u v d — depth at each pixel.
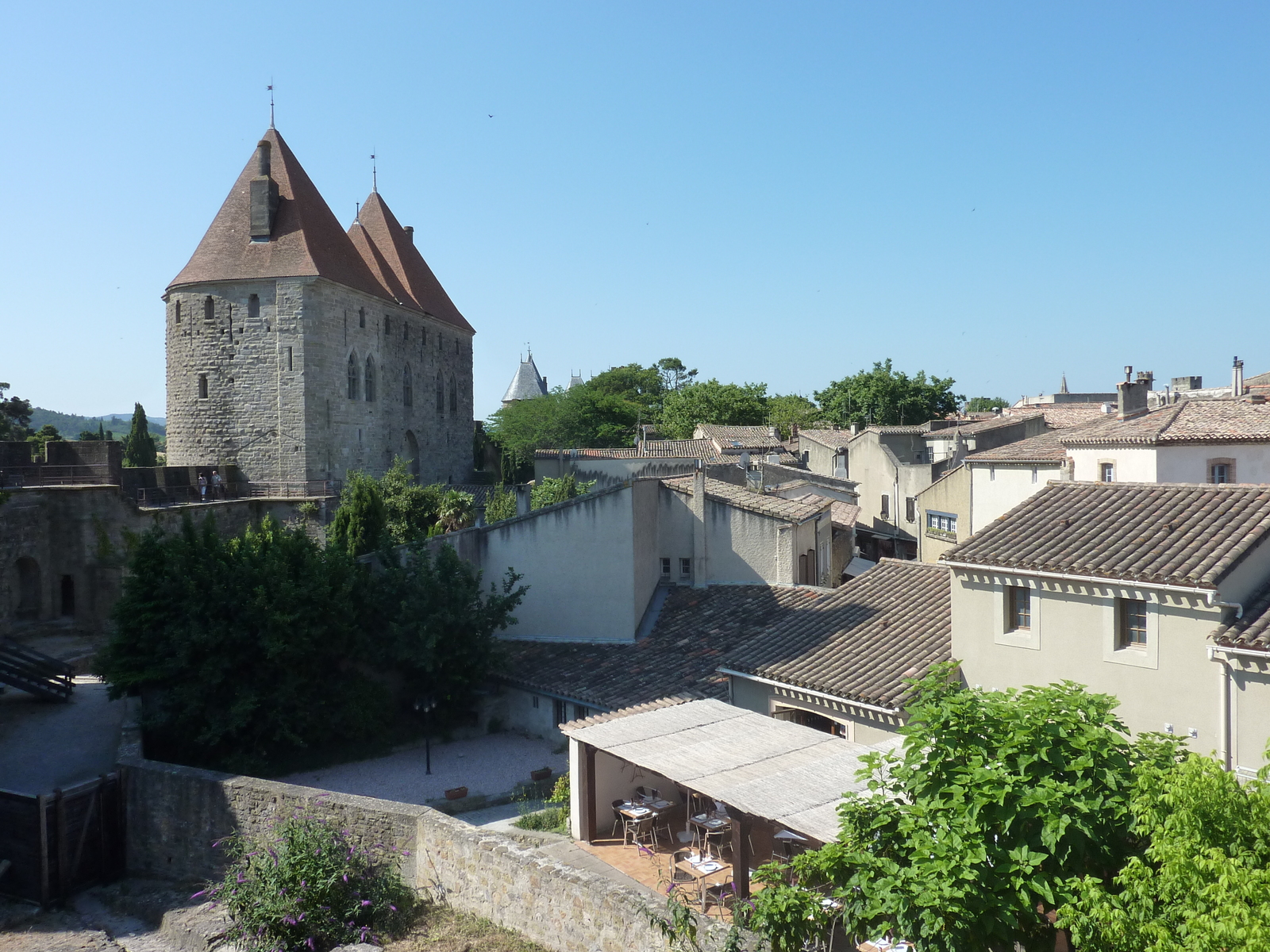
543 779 22.88
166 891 18.89
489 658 25.88
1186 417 30.50
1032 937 8.93
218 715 22.91
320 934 14.36
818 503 32.22
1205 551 13.41
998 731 9.77
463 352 71.06
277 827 16.56
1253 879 6.83
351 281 51.66
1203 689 12.89
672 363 135.88
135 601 23.77
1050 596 14.80
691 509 29.50
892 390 89.69
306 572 24.73
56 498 34.03
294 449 47.78
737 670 19.31
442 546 26.42
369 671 26.08
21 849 19.03
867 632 19.50
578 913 12.59
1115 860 8.97
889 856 9.60
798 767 13.91
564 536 27.86
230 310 48.41
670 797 18.16
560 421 84.50
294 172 52.47
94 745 23.81
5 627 32.25
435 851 15.55
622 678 24.27
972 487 40.53
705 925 11.07
